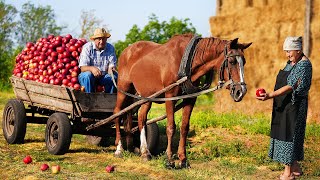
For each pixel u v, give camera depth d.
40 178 6.74
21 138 9.42
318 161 8.31
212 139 10.69
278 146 6.52
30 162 7.68
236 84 6.58
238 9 17.17
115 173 7.06
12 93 31.55
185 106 7.52
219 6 17.70
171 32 34.88
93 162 7.92
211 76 7.25
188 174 7.07
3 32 58.69
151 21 35.06
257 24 16.73
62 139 8.24
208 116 13.67
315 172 7.33
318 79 14.88
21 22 62.06
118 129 8.60
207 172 7.23
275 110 6.54
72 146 9.47
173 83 7.23
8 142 9.55
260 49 16.64
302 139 6.58
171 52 7.34
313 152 9.14
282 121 6.43
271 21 16.45
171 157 7.49
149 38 35.09
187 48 7.10
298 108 6.39
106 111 8.48
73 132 8.67
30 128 11.95
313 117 14.61
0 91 34.81
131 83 8.28
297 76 6.25
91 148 9.39
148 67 7.71
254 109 16.52
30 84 9.14
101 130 8.92
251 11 16.84
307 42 15.35
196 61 7.04
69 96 8.16
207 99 26.58
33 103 9.34
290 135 6.39
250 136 11.14
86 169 7.27
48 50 8.98
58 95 8.41
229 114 15.23
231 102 17.00
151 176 6.98
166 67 7.34
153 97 7.45
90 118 8.52
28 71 9.39
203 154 8.89
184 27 35.09
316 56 15.20
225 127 12.42
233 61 6.65
